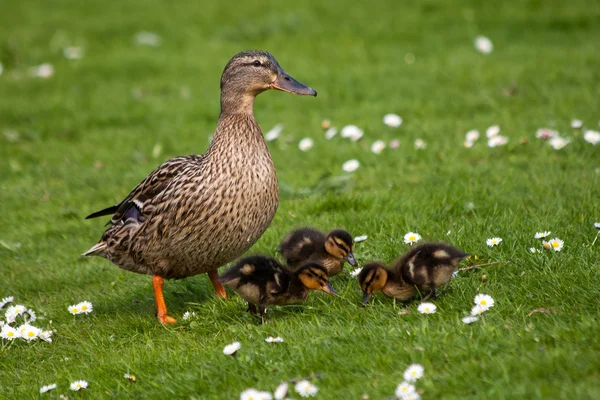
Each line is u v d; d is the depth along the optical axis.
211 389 7.50
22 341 9.87
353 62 23.00
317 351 7.70
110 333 9.76
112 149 18.62
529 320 7.87
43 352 9.49
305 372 7.49
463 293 8.75
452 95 18.98
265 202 9.59
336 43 24.80
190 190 9.35
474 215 11.27
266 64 9.95
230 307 9.62
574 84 18.47
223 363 7.91
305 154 16.66
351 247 9.62
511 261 9.46
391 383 6.91
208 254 9.60
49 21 30.61
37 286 11.96
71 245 13.62
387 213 11.95
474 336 7.55
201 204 9.30
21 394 8.20
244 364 7.80
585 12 24.45
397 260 9.12
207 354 8.26
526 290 8.59
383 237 10.97
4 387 8.55
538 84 18.66
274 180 9.70
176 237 9.50
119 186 16.30
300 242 10.14
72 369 8.70
